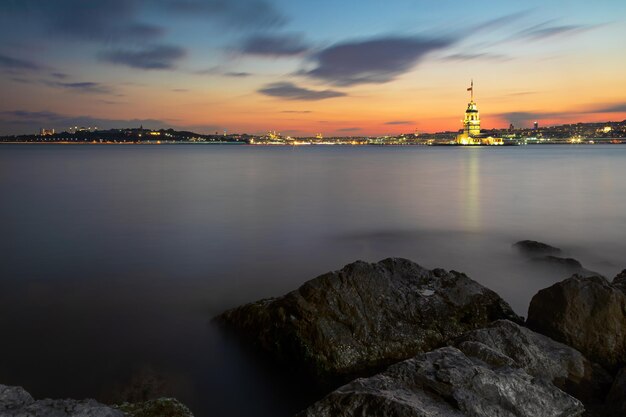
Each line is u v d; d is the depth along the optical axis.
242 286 17.77
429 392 7.17
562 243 24.55
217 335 12.47
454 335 10.97
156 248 23.58
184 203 39.25
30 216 32.41
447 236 26.56
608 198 40.84
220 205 38.19
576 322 10.10
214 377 10.64
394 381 7.39
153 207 36.94
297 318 10.91
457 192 46.47
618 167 81.25
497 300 12.02
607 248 23.44
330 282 11.41
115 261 21.06
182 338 12.68
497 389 7.14
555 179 59.19
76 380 10.48
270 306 11.87
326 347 10.37
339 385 9.95
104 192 46.06
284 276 19.17
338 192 47.03
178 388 10.12
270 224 30.28
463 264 20.70
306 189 50.03
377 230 28.34
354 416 6.61
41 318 14.30
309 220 31.75
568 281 10.68
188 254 22.52
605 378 8.98
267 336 11.30
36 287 17.34
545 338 9.87
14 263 20.53
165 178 63.19
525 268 19.50
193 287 17.58
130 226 29.22
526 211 34.72
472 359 8.16
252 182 58.22
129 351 11.95
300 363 10.48
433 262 21.19
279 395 9.95
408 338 10.73
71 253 22.42
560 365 8.98
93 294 16.62
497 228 28.70
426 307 11.38
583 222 30.36
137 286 17.58
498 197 42.44
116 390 10.02
